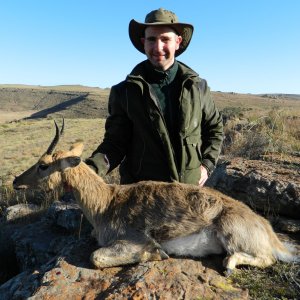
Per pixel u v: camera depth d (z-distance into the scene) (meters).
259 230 1.16
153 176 1.32
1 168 5.23
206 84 1.36
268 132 2.96
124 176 1.43
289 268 1.16
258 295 1.04
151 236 1.18
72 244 1.34
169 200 1.19
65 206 2.19
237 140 2.79
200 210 1.17
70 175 1.26
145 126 1.27
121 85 1.32
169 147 1.27
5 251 2.23
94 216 1.25
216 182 1.83
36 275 1.22
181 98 1.25
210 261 1.18
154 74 1.29
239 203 1.23
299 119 3.52
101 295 1.04
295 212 1.56
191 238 1.17
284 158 2.16
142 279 1.08
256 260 1.15
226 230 1.14
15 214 2.54
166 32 1.25
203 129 1.42
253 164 1.94
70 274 1.14
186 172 1.30
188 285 1.06
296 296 1.04
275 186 1.60
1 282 2.06
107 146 1.37
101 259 1.15
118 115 1.35
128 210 1.20
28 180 1.31
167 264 1.16
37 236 2.07
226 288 1.07
